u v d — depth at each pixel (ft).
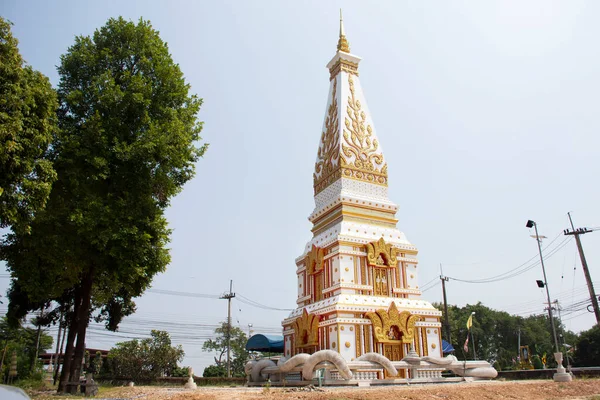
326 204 130.31
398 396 64.64
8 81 61.31
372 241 117.91
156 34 99.76
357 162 130.72
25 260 84.38
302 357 93.61
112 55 94.38
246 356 245.24
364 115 139.64
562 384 88.02
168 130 89.15
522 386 82.79
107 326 126.31
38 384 150.20
